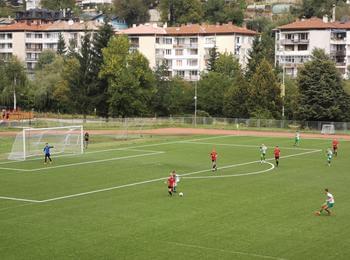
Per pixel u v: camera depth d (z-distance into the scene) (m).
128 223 41.97
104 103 154.25
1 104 166.88
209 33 198.12
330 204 45.00
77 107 156.38
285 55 191.88
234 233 39.12
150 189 56.31
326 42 186.25
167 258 33.53
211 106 150.25
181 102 153.00
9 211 46.25
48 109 169.88
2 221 42.72
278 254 34.41
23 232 39.41
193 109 154.12
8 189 56.19
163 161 77.56
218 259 33.38
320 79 130.88
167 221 42.62
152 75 149.25
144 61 147.50
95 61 155.12
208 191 55.22
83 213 45.47
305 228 40.62
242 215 44.66
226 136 115.31
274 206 48.12
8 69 170.25
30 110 164.25
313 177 64.50
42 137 97.06
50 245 36.19
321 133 124.81
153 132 122.94
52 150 87.31
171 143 101.19
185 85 156.50
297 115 133.50
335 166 73.88
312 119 132.62
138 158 80.56
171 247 35.75
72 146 93.06
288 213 45.41
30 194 53.59
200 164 74.81
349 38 186.50
